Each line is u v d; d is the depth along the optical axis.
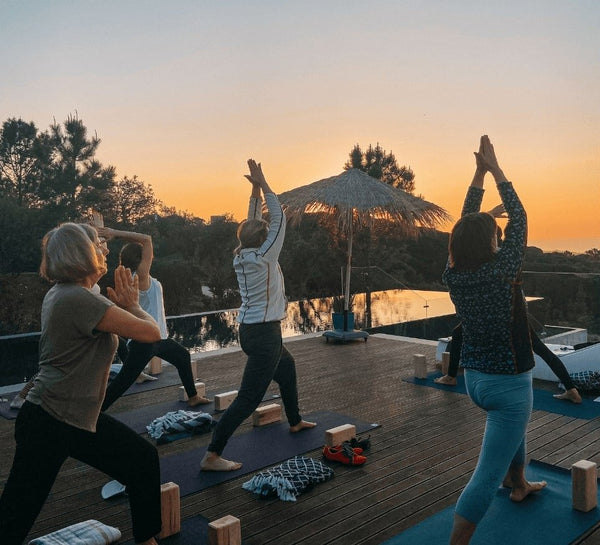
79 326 1.90
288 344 8.02
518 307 2.23
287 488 3.03
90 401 1.96
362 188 6.97
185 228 20.62
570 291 7.46
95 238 2.07
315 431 4.16
